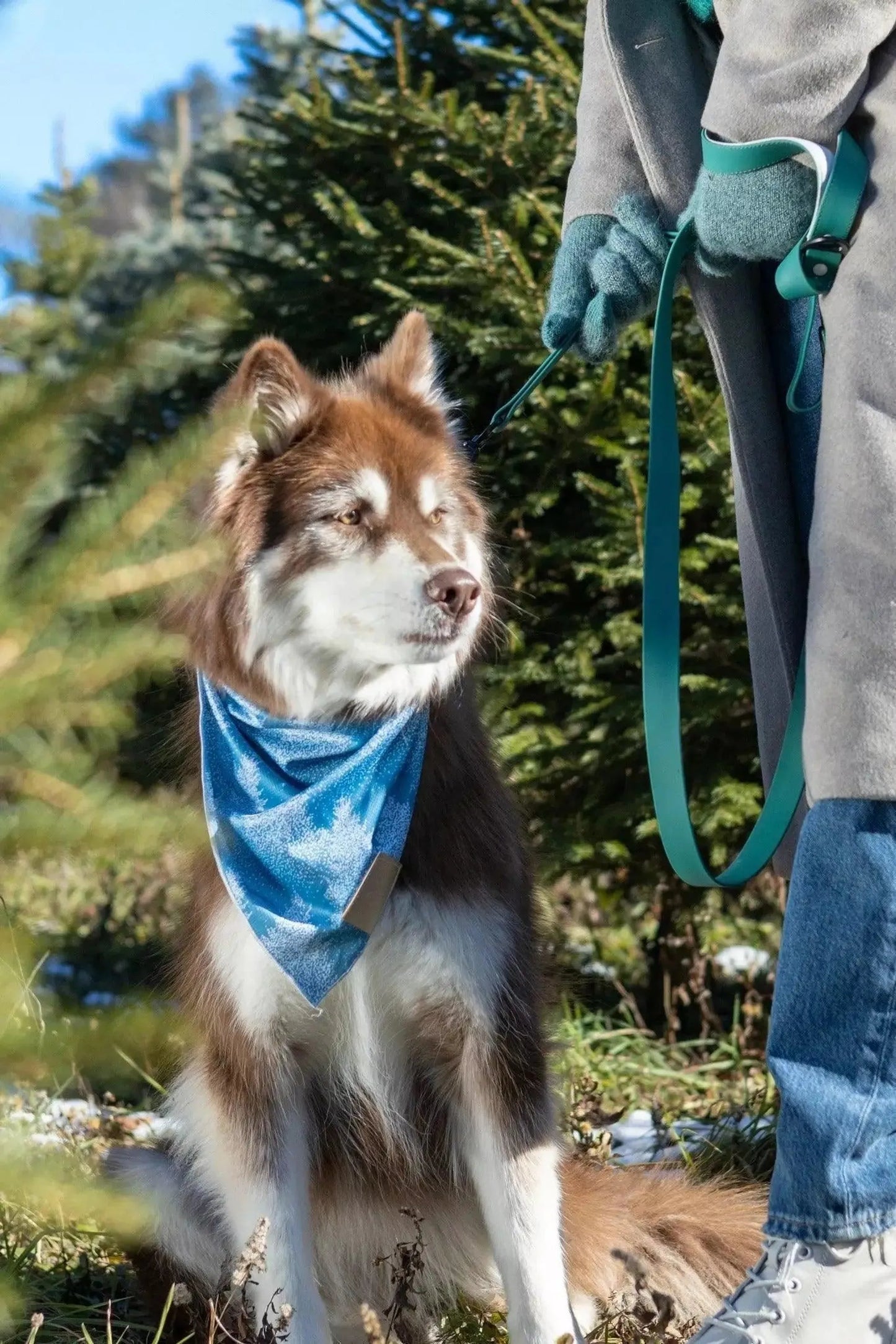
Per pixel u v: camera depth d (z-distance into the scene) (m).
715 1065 4.75
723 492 5.16
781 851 2.65
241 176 6.83
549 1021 2.79
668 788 2.55
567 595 5.82
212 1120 2.59
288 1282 2.47
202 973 2.60
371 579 2.65
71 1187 1.01
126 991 1.14
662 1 2.65
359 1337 2.83
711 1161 3.50
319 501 2.72
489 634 3.07
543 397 5.35
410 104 5.86
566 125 5.67
